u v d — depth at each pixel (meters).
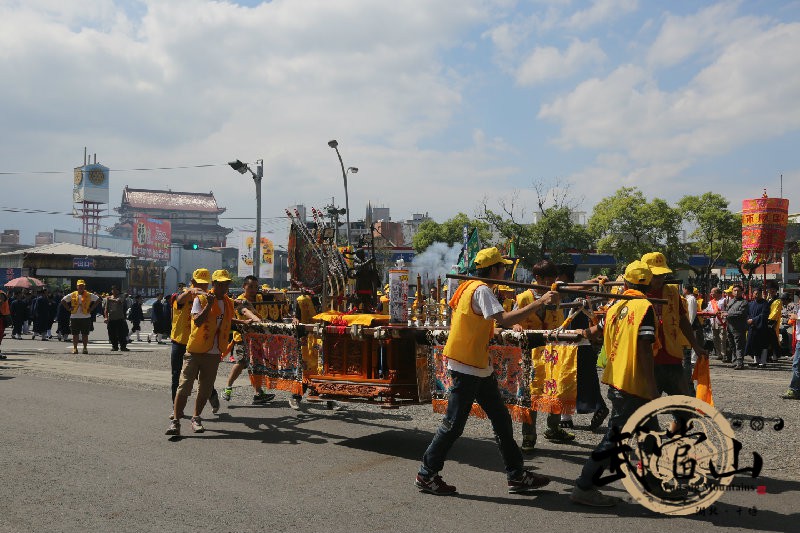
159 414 8.47
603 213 52.41
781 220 24.92
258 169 28.69
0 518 4.51
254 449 6.65
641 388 4.71
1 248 175.00
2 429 7.41
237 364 9.55
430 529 4.35
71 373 12.78
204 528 4.34
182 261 100.69
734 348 15.63
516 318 4.97
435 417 8.48
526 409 6.02
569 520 4.55
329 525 4.42
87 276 56.03
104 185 135.62
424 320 6.96
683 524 4.46
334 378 7.47
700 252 60.50
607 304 6.57
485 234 53.56
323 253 8.97
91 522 4.45
